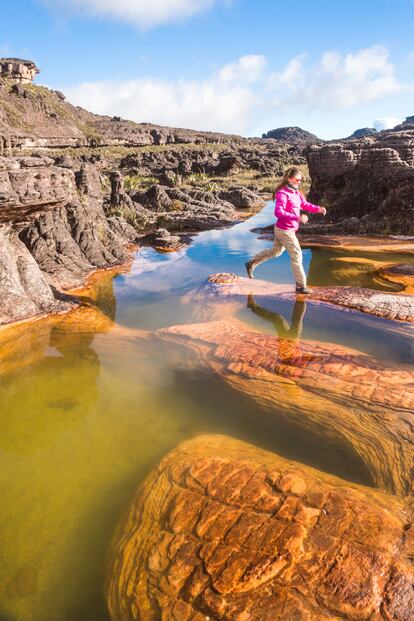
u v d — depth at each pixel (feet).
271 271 25.03
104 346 15.60
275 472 7.89
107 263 30.14
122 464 9.25
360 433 9.51
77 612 6.20
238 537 6.56
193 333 15.58
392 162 38.70
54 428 10.62
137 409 11.31
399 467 8.30
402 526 6.62
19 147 252.21
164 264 29.27
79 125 355.15
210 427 10.40
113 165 189.57
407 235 34.73
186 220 50.72
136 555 6.76
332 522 6.62
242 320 16.88
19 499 8.36
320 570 5.90
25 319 18.35
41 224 25.18
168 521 7.17
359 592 5.57
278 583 5.82
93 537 7.47
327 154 47.55
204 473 8.08
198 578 6.09
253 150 251.39
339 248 30.30
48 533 7.58
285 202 18.79
